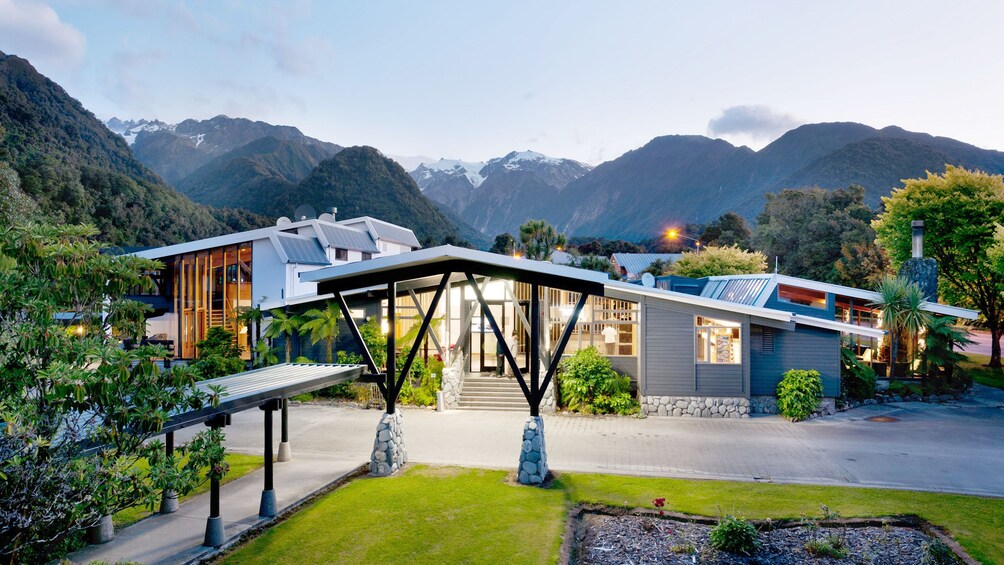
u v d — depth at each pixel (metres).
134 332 7.10
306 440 15.51
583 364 19.28
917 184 29.20
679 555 8.26
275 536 9.10
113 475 5.86
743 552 8.20
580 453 14.18
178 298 29.31
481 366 22.02
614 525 9.46
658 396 18.92
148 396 6.26
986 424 17.23
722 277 29.81
